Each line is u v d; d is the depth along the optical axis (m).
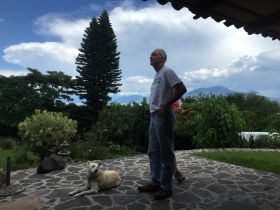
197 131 6.61
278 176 3.55
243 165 4.14
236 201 2.68
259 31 2.71
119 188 2.98
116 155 5.41
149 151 2.80
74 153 4.89
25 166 4.18
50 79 14.98
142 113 6.66
